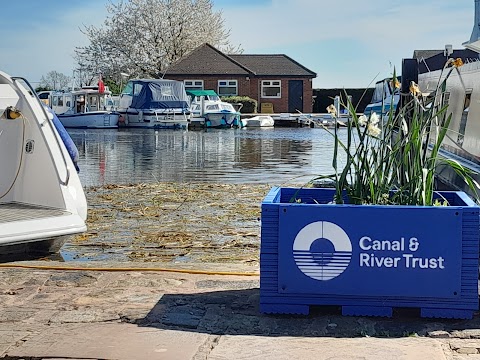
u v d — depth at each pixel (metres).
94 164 16.81
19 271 5.36
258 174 14.48
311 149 22.44
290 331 3.87
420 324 3.95
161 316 4.12
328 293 4.06
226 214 9.10
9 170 7.09
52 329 3.91
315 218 4.02
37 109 6.96
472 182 4.49
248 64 51.12
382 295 4.02
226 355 3.47
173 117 37.25
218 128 39.09
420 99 5.64
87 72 56.38
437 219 3.93
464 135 6.44
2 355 3.50
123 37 56.03
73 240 7.36
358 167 4.48
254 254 6.65
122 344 3.63
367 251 4.00
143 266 5.54
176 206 9.81
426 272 3.97
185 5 56.31
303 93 50.72
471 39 10.74
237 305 4.34
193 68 49.94
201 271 5.28
